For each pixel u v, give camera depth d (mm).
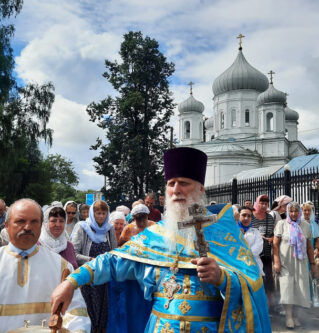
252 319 2244
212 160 45375
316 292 6637
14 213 2562
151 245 2553
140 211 5738
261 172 31484
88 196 14258
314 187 11438
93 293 4883
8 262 2537
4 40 25812
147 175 34562
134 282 2760
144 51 35062
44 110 28812
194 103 54719
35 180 32531
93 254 5297
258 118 49875
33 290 2533
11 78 26312
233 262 2430
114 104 34969
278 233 6184
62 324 2420
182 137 54938
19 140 27031
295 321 5980
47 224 4406
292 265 6027
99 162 34281
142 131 34531
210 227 2537
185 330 2312
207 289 2381
